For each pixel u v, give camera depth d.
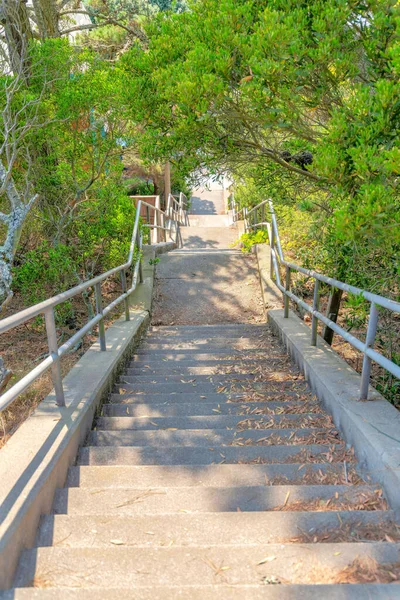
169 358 5.53
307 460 2.86
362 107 2.78
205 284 9.14
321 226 5.20
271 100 3.49
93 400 3.43
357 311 3.90
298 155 4.90
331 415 3.38
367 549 1.90
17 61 5.91
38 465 2.37
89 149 6.49
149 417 3.59
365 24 3.40
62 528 2.14
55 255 5.70
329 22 3.18
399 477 2.21
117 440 3.22
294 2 3.47
